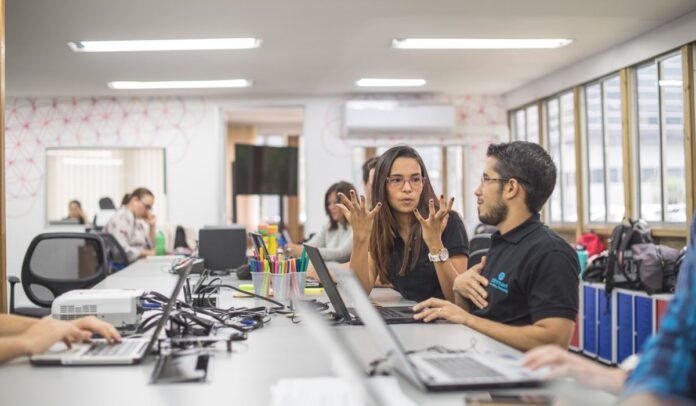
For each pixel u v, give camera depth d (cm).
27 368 148
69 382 136
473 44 569
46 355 154
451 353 148
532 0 449
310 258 230
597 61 609
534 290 185
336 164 808
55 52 574
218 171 811
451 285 240
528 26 514
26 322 174
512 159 198
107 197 803
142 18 478
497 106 820
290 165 792
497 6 461
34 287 434
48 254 434
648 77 550
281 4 452
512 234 200
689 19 482
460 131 811
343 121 803
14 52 573
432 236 240
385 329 125
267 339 181
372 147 812
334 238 464
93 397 124
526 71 685
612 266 471
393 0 446
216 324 203
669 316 81
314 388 124
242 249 414
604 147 618
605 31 530
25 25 491
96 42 544
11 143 798
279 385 127
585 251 570
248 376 139
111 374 142
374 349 165
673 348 78
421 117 786
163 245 595
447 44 568
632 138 566
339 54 601
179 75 679
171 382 134
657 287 438
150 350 155
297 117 993
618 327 471
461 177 822
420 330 190
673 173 520
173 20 484
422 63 641
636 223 477
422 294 263
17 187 798
